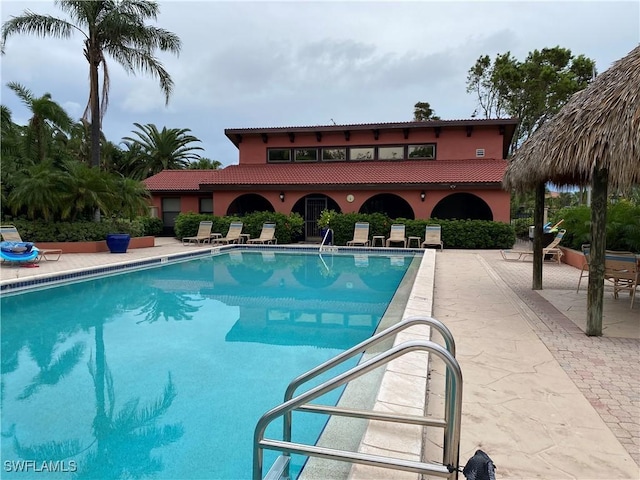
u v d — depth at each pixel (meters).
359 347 2.59
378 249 16.06
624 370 4.00
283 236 18.67
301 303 8.02
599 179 5.05
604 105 4.66
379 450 2.47
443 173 18.02
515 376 3.85
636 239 9.67
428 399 3.42
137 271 11.73
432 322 2.58
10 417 3.54
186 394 3.97
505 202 16.97
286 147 21.23
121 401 3.82
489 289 8.20
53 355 5.07
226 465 2.86
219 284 10.02
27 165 16.36
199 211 22.50
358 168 19.75
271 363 4.77
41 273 9.74
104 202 14.97
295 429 3.25
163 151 37.31
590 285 5.12
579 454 2.62
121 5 16.25
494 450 2.65
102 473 2.80
